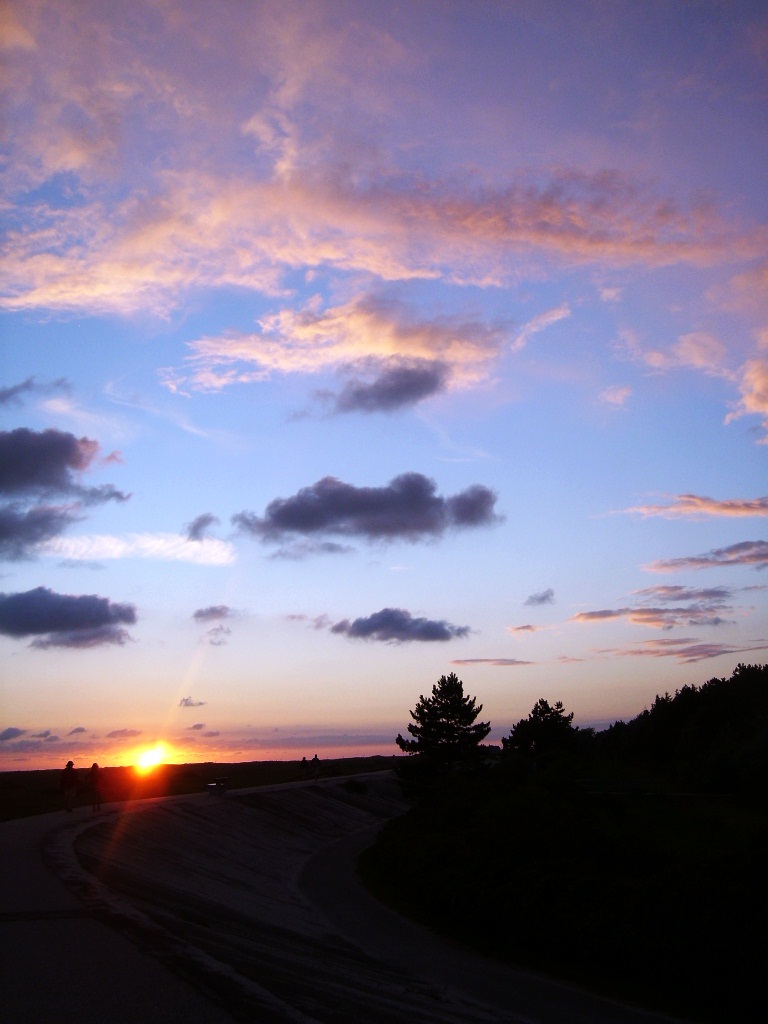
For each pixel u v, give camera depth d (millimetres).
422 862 32531
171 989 10094
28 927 12844
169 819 37312
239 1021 9266
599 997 19562
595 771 74938
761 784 56875
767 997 18484
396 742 72500
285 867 38406
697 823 39312
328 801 65938
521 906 24547
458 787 46625
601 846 28953
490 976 20656
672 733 91938
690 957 20125
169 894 20141
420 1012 14211
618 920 22562
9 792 56312
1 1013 9000
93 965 10852
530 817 33938
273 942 17594
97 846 25625
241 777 90875
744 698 87188
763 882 22953
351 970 17375
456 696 72062
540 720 88938
